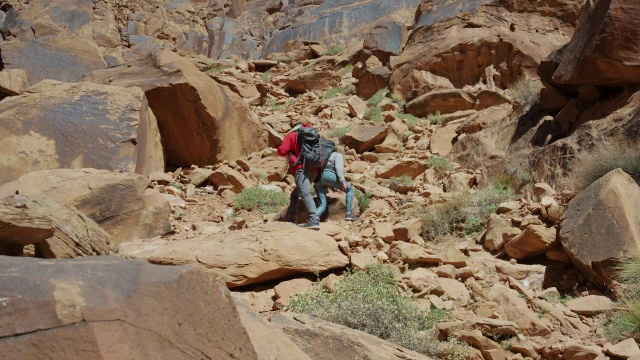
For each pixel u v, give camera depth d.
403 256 6.37
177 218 9.16
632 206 5.68
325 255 6.29
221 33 33.56
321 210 7.75
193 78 12.32
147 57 13.44
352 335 4.14
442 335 4.85
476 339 4.62
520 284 5.73
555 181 7.89
